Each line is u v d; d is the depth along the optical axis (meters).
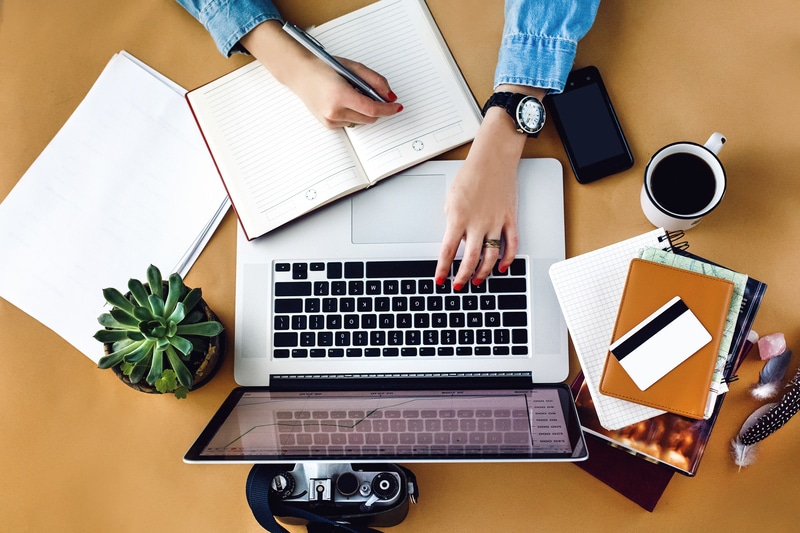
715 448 0.77
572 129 0.81
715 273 0.71
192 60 0.85
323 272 0.79
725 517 0.75
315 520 0.66
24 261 0.81
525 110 0.77
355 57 0.83
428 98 0.82
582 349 0.73
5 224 0.82
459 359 0.77
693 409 0.69
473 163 0.78
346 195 0.81
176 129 0.84
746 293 0.72
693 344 0.69
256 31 0.81
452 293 0.78
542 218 0.79
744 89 0.81
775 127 0.81
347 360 0.78
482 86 0.84
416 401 0.74
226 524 0.77
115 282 0.81
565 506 0.77
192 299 0.69
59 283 0.81
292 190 0.80
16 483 0.78
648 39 0.83
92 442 0.79
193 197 0.82
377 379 0.77
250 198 0.80
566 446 0.61
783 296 0.78
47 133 0.85
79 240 0.82
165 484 0.78
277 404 0.74
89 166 0.83
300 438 0.64
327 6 0.86
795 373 0.77
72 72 0.85
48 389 0.80
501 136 0.79
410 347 0.77
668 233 0.80
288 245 0.80
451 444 0.63
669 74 0.82
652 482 0.75
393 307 0.78
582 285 0.75
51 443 0.79
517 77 0.79
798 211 0.79
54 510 0.78
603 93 0.81
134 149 0.83
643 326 0.70
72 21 0.86
